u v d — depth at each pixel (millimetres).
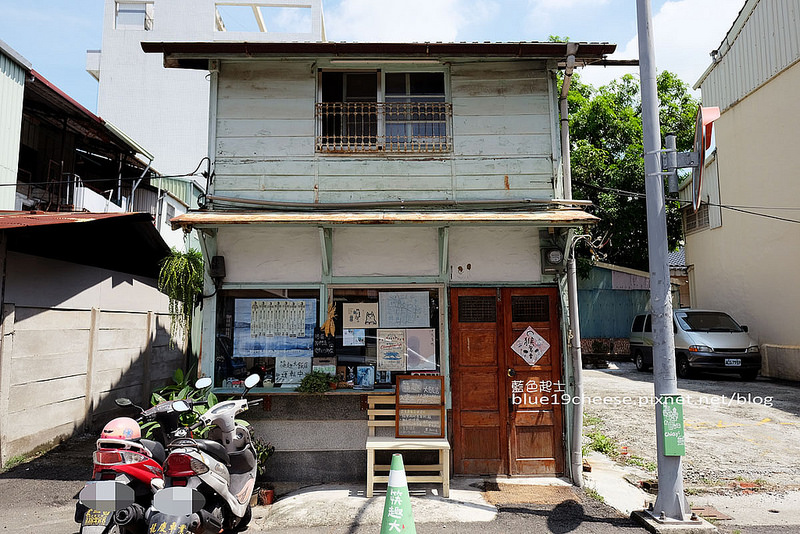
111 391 9055
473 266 6754
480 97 7125
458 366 6613
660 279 5352
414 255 6777
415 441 5969
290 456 6395
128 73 23797
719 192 17078
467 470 6480
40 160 11984
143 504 4039
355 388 6496
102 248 8750
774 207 14516
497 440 6535
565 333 6633
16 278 6805
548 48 6746
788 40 13797
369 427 6301
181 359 12000
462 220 5930
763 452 7543
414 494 5879
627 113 19812
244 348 6660
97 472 3910
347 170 6957
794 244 13883
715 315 15008
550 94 7137
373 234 6805
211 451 4480
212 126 6980
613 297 19094
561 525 5086
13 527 5051
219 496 4391
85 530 3805
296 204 6754
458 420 6539
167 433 5109
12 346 6727
